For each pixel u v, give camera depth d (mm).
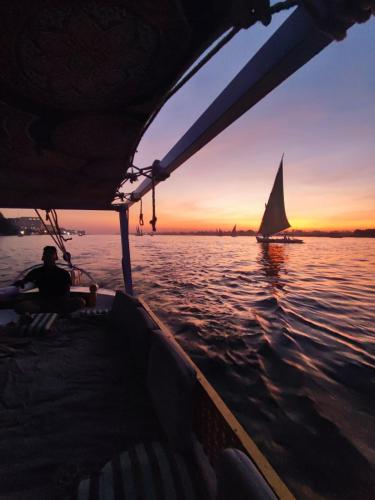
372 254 63750
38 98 1687
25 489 1668
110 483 1493
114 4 974
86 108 1816
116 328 4223
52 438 2098
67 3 964
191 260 40344
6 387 2732
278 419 4645
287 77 1592
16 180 4000
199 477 1607
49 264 4996
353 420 4629
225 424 1534
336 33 966
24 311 4637
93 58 1293
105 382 2854
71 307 4914
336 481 3418
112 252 51875
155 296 15602
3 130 2176
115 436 2133
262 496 851
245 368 6602
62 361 3264
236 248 79812
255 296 15992
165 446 1818
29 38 1144
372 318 11633
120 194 5512
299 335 9109
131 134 2271
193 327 9914
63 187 4523
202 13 1045
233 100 1875
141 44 1215
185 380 1808
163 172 3809
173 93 1674
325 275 27391
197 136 2484
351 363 6906
